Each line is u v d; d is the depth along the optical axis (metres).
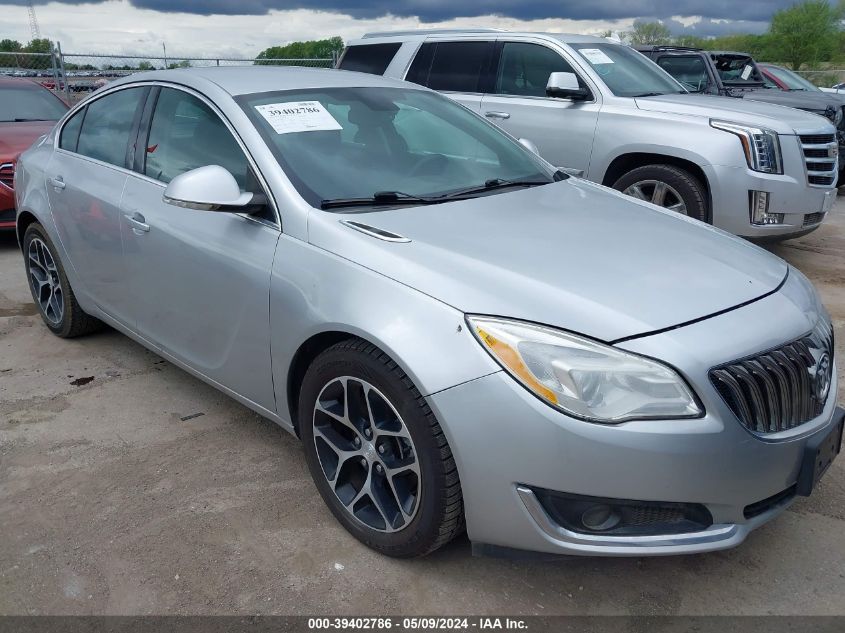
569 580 2.51
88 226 3.84
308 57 14.73
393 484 2.47
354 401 2.54
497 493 2.20
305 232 2.72
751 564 2.58
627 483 2.08
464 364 2.20
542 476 2.12
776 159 5.58
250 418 3.62
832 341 2.63
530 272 2.39
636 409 2.08
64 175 4.07
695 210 5.82
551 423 2.09
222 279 2.99
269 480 3.09
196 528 2.78
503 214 2.93
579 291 2.30
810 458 2.27
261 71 3.64
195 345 3.29
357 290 2.47
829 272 6.13
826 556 2.61
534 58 6.75
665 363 2.10
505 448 2.15
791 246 7.05
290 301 2.68
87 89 12.88
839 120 9.75
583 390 2.09
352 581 2.50
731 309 2.32
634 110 6.10
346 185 2.95
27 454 3.29
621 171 6.29
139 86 3.78
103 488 3.03
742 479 2.14
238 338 3.00
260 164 2.94
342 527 2.78
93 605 2.40
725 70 10.95
